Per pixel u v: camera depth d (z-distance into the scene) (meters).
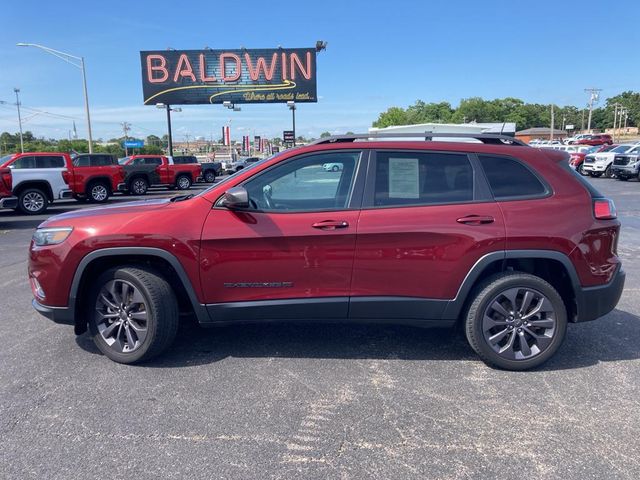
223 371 3.99
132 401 3.50
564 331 3.98
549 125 136.88
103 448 2.96
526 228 3.87
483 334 3.96
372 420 3.27
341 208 3.93
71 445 2.99
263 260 3.90
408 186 3.98
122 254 3.93
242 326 5.01
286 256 3.89
